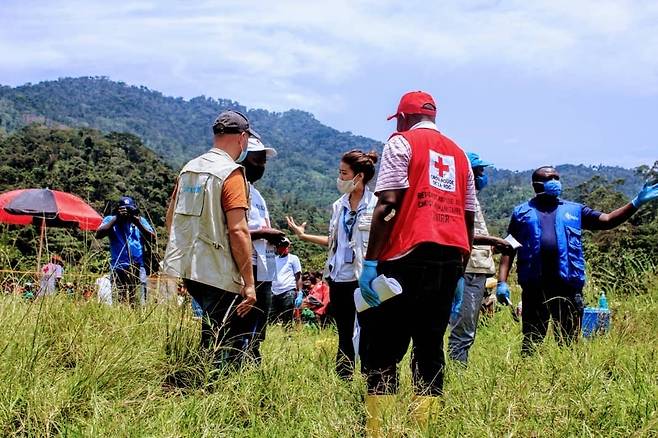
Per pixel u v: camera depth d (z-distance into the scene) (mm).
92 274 5590
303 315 10070
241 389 4047
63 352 4316
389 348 3891
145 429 3414
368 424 3676
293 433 3674
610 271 9547
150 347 4562
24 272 5344
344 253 5641
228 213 4430
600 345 5457
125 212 7242
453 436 3436
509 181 188250
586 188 35156
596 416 3639
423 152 3898
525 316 6203
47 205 7699
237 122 4641
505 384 3916
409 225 3822
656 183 5957
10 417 3410
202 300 4508
